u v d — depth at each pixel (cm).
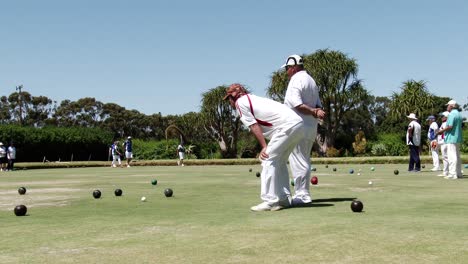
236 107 622
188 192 865
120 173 1823
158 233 442
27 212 612
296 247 368
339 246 369
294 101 625
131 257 347
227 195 798
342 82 4738
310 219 502
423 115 5094
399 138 4803
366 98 4869
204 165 3031
